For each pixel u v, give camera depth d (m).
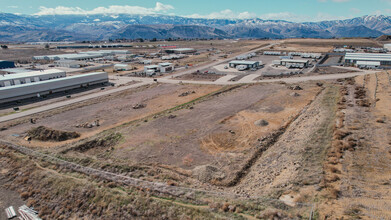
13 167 32.25
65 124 47.81
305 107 52.16
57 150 35.97
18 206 25.88
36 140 40.28
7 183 29.47
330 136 34.78
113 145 38.41
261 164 30.66
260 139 37.75
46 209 25.06
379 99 50.47
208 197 24.12
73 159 33.09
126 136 41.03
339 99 54.00
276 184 25.05
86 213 23.98
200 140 38.69
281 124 43.81
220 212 21.67
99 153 35.84
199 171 29.17
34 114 54.59
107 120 49.72
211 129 42.78
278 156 31.78
